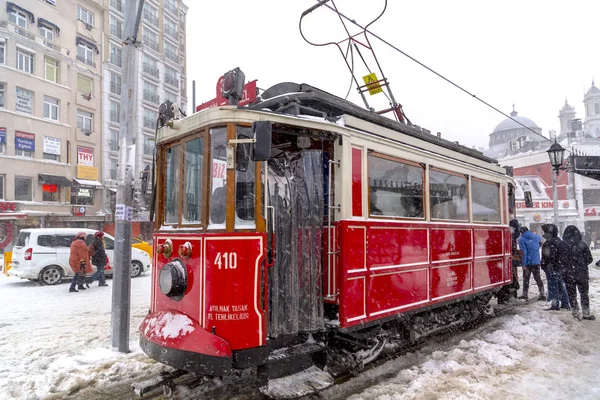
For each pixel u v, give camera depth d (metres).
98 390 4.71
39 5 26.25
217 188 4.20
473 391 4.48
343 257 4.61
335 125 4.68
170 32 38.50
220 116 4.16
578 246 7.75
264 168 4.23
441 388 4.58
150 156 34.88
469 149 7.73
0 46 24.00
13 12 24.89
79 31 29.12
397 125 6.05
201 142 4.38
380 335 5.44
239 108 4.15
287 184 4.55
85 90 29.69
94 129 30.12
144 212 25.06
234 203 4.07
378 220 5.13
